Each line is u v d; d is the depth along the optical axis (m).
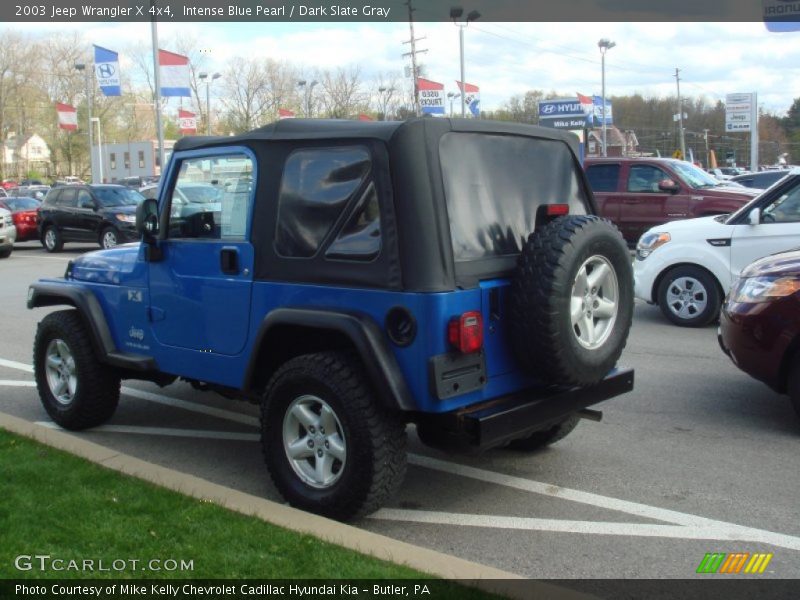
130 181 40.81
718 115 94.62
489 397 4.34
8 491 4.55
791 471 5.29
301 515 4.30
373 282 4.20
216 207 5.01
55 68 72.38
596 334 4.52
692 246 9.94
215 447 5.97
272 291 4.64
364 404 4.22
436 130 4.19
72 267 6.26
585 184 5.20
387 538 4.05
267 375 4.97
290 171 4.58
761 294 6.04
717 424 6.30
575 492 5.02
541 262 4.20
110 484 4.68
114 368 6.12
